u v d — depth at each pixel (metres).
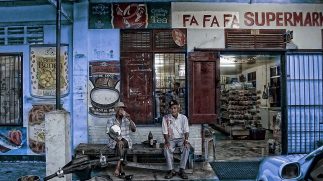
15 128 9.09
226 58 11.99
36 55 9.05
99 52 8.88
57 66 6.77
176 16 8.87
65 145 6.46
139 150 7.86
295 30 8.97
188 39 8.87
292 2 8.95
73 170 4.65
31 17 9.01
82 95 8.82
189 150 7.53
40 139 9.01
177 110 7.68
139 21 8.85
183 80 9.04
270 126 12.19
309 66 9.01
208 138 8.84
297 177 3.72
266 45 8.91
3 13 9.02
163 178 7.38
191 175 7.58
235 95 13.11
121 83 8.91
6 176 7.61
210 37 8.87
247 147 10.59
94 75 8.86
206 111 8.73
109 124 7.75
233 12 8.90
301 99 9.00
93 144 8.62
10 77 9.13
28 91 9.07
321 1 8.97
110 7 8.87
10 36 9.09
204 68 8.76
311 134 9.02
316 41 9.00
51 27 9.02
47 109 9.02
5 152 9.10
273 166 4.25
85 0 8.83
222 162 8.69
